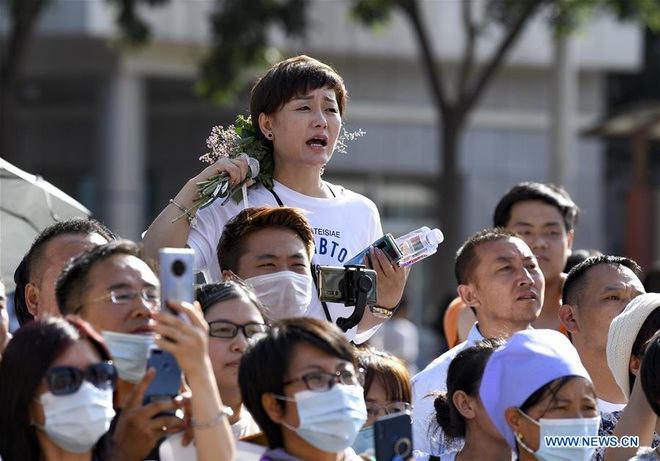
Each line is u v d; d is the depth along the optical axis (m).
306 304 5.95
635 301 6.46
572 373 5.13
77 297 5.02
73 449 4.69
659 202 19.52
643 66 31.31
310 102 6.39
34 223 7.61
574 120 26.30
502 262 6.96
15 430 4.67
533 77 26.45
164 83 24.88
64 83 24.91
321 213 6.52
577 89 26.41
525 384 5.15
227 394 5.40
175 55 23.52
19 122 27.69
